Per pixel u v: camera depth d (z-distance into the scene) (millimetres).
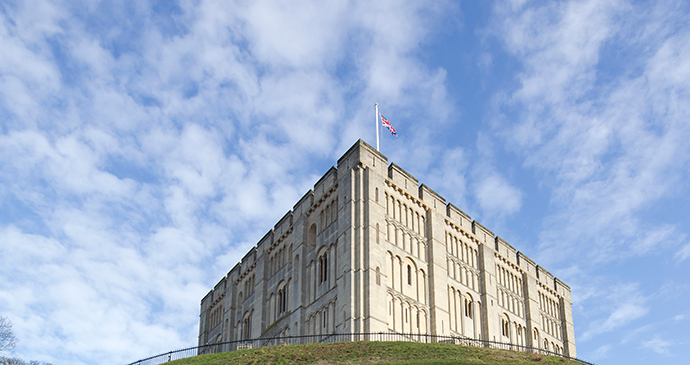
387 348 57312
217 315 98688
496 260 86688
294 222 82688
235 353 58781
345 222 71562
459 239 82250
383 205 73000
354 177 73562
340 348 57562
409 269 73812
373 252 68812
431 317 73000
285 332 76500
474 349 60062
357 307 66375
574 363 59500
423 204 79125
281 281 82250
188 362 57469
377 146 77812
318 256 75938
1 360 66125
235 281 94375
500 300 84500
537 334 88375
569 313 97750
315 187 81062
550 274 97312
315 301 73312
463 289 79000
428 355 55312
